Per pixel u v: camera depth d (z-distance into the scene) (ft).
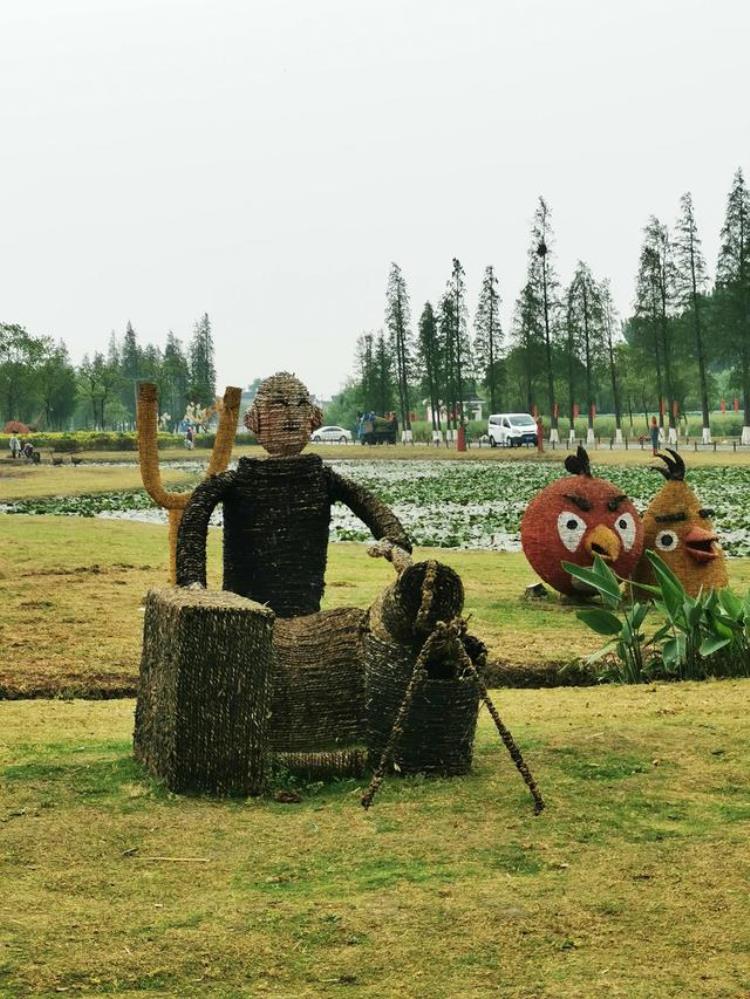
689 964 13.50
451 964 13.56
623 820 18.10
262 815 18.51
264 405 23.72
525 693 29.84
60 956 13.74
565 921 14.58
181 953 13.83
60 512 100.42
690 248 220.64
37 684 30.42
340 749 20.48
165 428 425.28
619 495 43.37
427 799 19.17
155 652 20.45
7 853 16.75
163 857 16.72
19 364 339.36
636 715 25.50
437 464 187.52
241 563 23.39
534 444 229.25
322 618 21.42
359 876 16.05
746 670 31.83
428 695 20.12
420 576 19.90
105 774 20.25
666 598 32.09
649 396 324.80
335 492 23.80
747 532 74.18
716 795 19.25
